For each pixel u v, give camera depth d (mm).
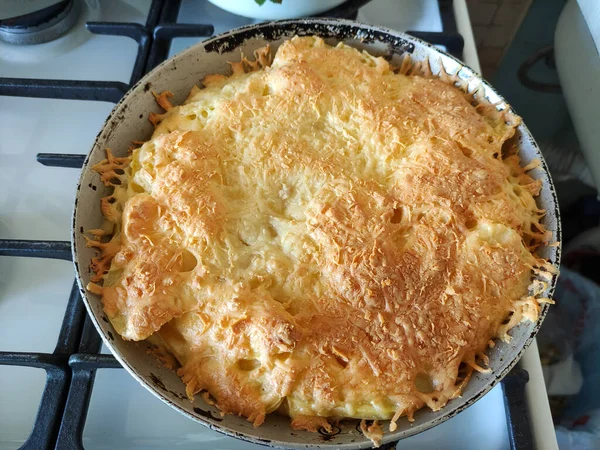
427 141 255
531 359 256
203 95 282
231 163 252
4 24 341
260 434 207
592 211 407
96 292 221
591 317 372
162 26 326
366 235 231
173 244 230
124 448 237
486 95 282
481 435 244
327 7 321
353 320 219
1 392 250
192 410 207
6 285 276
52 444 224
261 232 237
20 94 303
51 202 301
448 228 236
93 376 237
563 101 431
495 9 428
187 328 222
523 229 250
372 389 214
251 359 219
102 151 254
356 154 256
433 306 223
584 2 333
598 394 350
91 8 368
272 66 286
